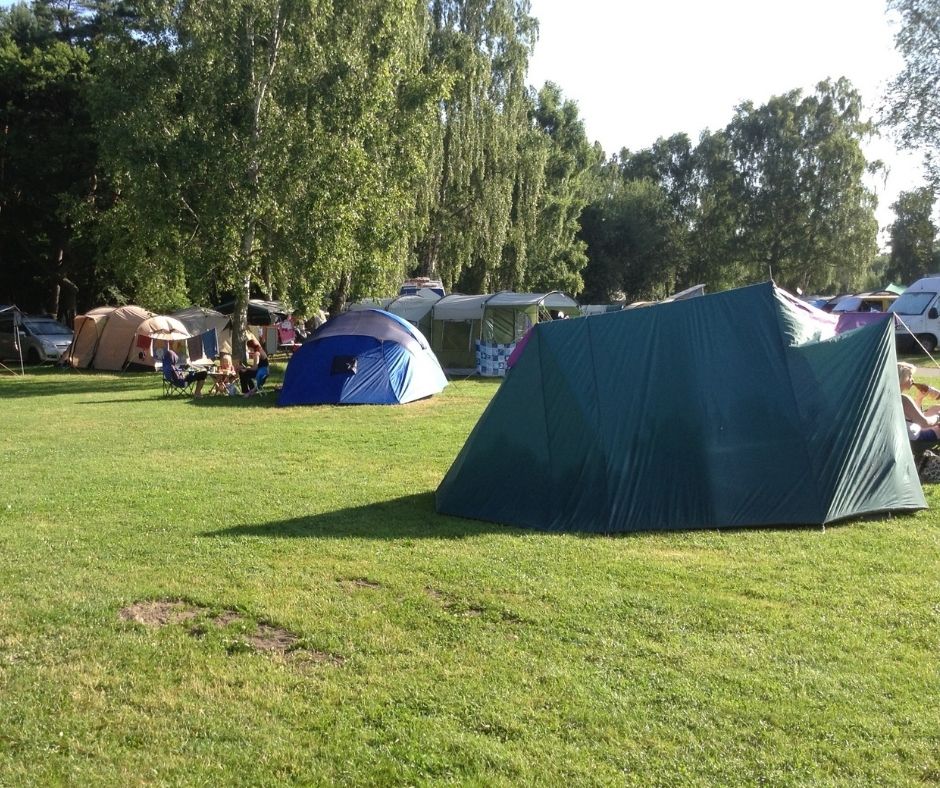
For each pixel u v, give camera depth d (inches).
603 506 266.8
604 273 2482.8
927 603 195.9
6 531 264.8
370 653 171.2
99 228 982.4
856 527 266.2
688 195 2576.3
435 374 687.7
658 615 190.2
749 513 267.4
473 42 1184.2
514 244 1398.9
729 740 135.8
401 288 1099.9
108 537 257.4
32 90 1166.3
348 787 125.5
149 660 168.4
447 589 208.2
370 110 816.3
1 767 130.3
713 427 272.7
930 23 1187.9
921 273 2458.2
